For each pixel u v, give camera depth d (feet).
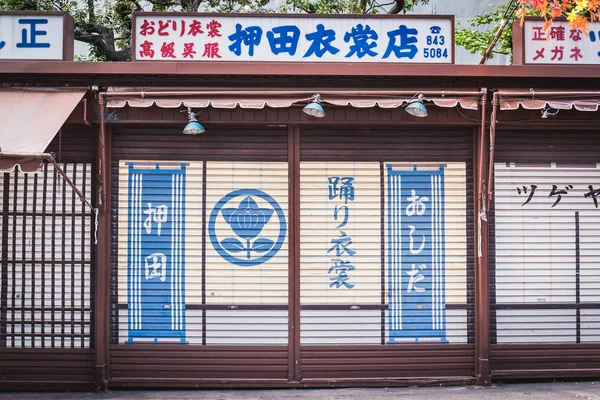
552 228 22.06
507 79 21.09
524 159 22.08
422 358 21.58
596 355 21.93
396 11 36.29
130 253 21.54
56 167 18.13
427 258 21.84
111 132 21.54
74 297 21.42
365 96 20.66
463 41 35.65
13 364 21.30
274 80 21.13
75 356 21.27
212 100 20.49
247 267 21.59
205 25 21.39
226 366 21.36
